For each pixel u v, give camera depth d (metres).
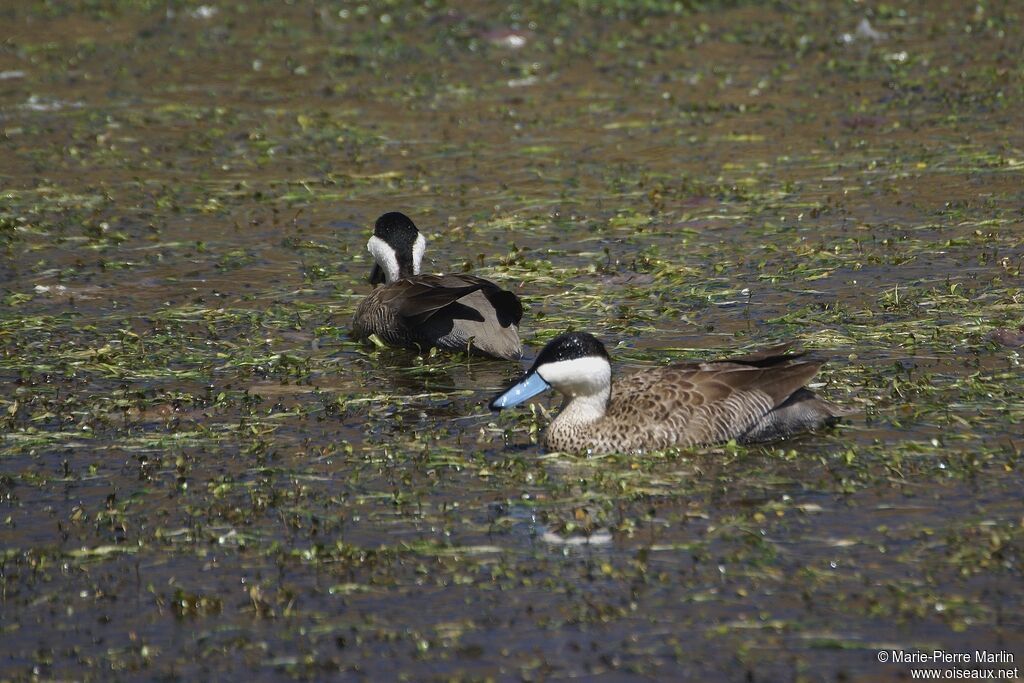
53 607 9.52
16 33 33.91
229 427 12.66
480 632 8.97
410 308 14.73
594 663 8.56
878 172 21.28
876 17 32.97
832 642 8.66
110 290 17.38
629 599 9.27
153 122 26.25
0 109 27.33
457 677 8.47
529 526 10.41
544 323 15.55
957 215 18.83
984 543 9.76
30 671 8.75
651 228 19.17
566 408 12.05
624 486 11.02
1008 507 10.33
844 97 26.09
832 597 9.18
